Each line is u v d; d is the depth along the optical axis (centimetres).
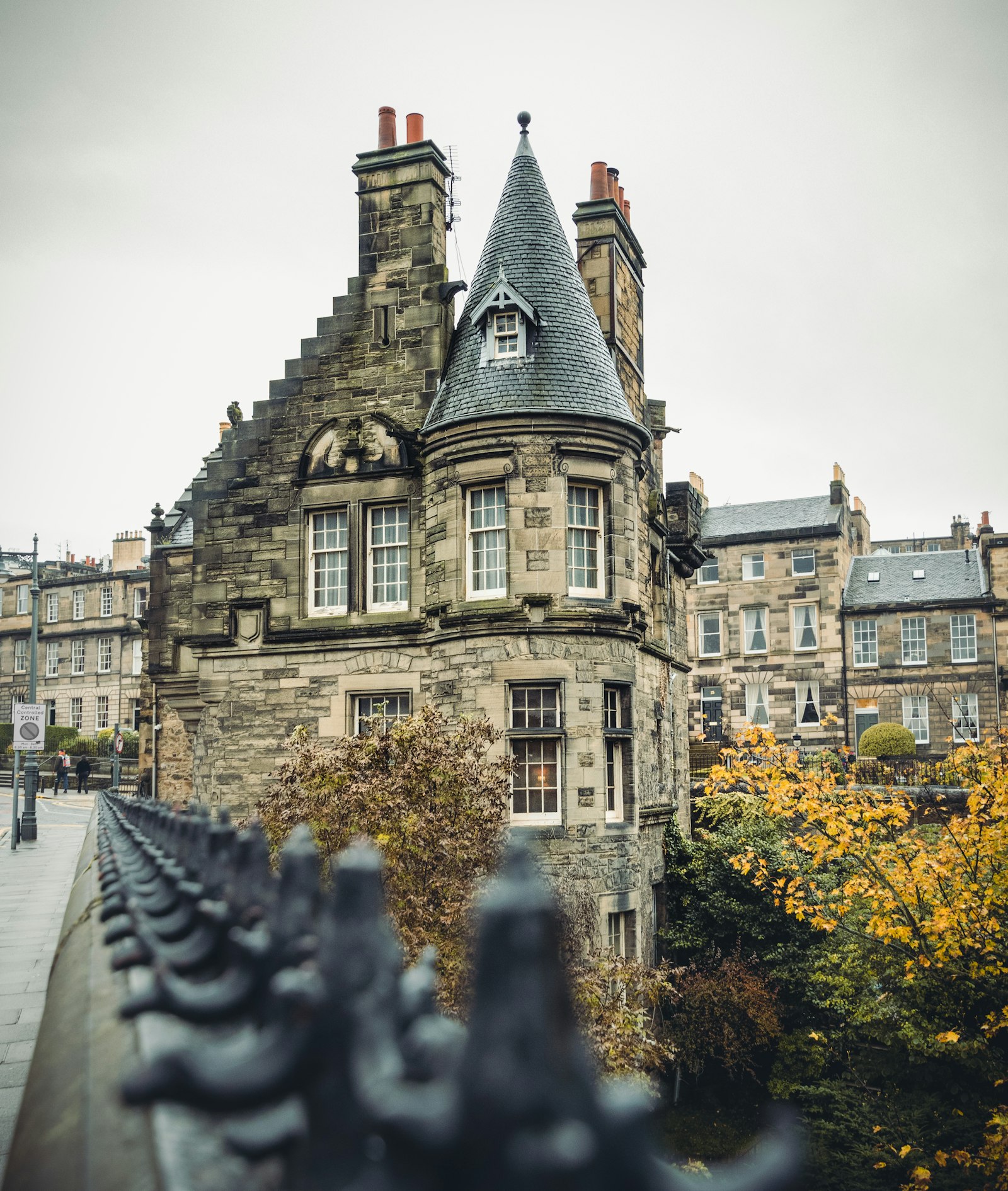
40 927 1380
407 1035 197
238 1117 220
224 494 2562
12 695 7512
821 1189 1867
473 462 2244
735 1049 2383
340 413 2484
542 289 2347
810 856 2506
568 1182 138
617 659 2233
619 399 2316
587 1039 1520
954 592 5484
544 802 2150
